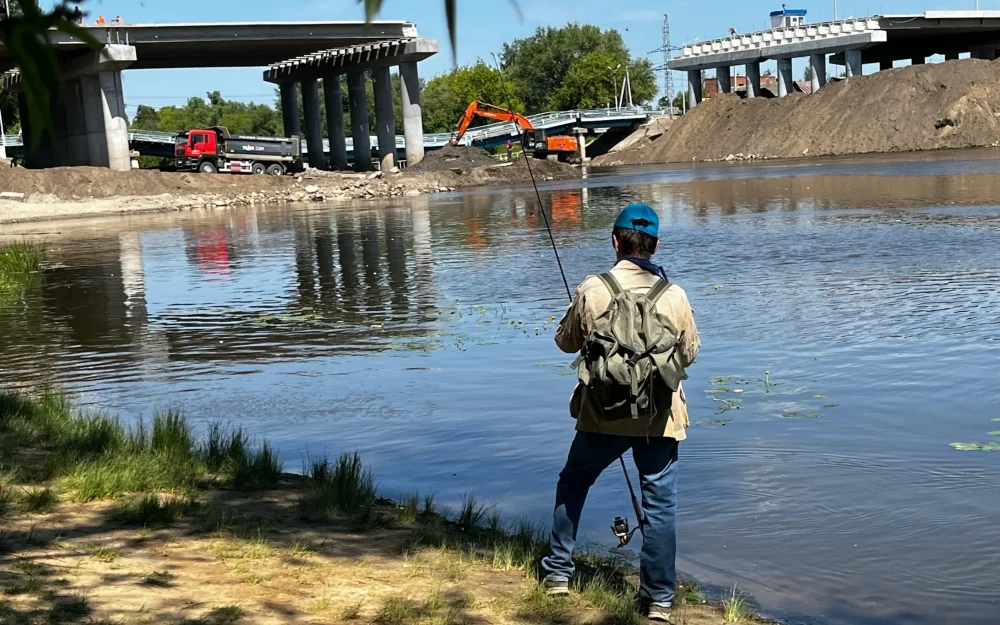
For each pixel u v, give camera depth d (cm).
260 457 697
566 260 2105
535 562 495
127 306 1720
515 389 952
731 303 1403
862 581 468
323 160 9894
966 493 591
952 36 11631
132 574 444
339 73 9288
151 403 970
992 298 1307
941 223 2364
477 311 1481
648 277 434
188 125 16562
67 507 567
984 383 870
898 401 824
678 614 438
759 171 6612
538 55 15950
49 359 1241
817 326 1187
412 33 8294
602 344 414
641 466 439
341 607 418
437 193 6341
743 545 521
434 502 626
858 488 604
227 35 7338
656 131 12381
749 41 11444
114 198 6184
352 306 1598
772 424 768
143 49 7519
